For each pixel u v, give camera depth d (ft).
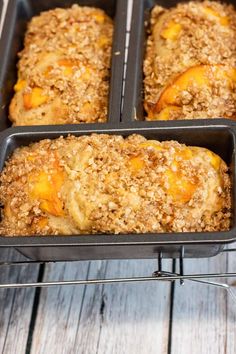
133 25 1.75
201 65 1.68
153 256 1.49
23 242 1.39
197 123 1.53
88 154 1.50
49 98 1.70
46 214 1.48
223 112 1.65
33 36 1.86
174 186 1.45
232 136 1.51
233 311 1.60
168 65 1.72
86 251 1.45
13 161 1.55
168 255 1.49
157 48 1.77
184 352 1.55
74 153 1.51
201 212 1.45
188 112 1.65
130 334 1.59
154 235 1.38
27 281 1.68
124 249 1.43
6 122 1.74
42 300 1.65
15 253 1.73
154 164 1.48
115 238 1.38
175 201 1.45
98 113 1.70
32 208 1.48
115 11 1.86
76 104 1.70
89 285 1.66
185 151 1.51
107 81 1.75
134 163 1.49
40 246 1.39
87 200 1.44
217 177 1.49
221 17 1.80
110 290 1.65
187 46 1.72
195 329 1.58
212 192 1.47
